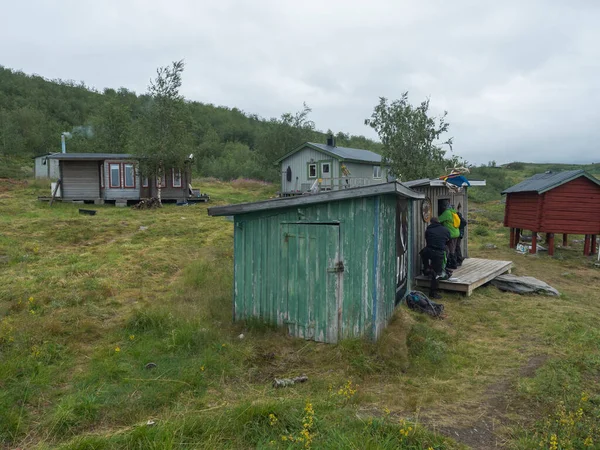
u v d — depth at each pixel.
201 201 24.50
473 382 5.46
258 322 6.96
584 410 4.68
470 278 9.66
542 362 6.00
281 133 42.12
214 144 57.28
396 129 17.95
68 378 5.21
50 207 20.00
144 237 14.73
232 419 4.15
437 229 9.14
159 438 3.77
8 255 11.29
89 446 3.69
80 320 7.02
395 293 7.48
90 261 11.14
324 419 4.22
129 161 22.75
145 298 8.56
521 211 15.48
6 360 5.42
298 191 29.06
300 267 6.70
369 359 5.83
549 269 12.82
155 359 5.77
